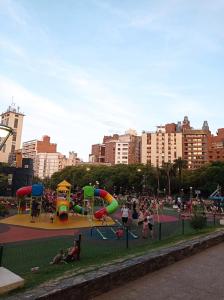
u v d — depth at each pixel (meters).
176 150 170.38
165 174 109.06
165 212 48.06
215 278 8.34
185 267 9.38
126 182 109.88
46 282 6.86
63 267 10.16
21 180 61.75
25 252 14.41
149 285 7.56
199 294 7.09
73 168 133.62
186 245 10.99
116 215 39.28
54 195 36.91
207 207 50.91
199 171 104.38
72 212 34.97
